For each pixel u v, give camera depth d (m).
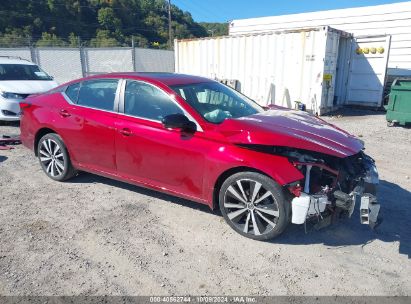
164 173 4.00
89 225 3.87
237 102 4.52
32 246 3.44
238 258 3.29
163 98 4.04
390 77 13.29
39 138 5.26
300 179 3.28
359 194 3.43
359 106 13.06
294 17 15.83
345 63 12.91
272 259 3.28
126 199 4.55
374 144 7.66
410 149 7.23
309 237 3.67
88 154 4.64
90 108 4.58
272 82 12.20
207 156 3.65
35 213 4.14
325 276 3.04
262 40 12.10
